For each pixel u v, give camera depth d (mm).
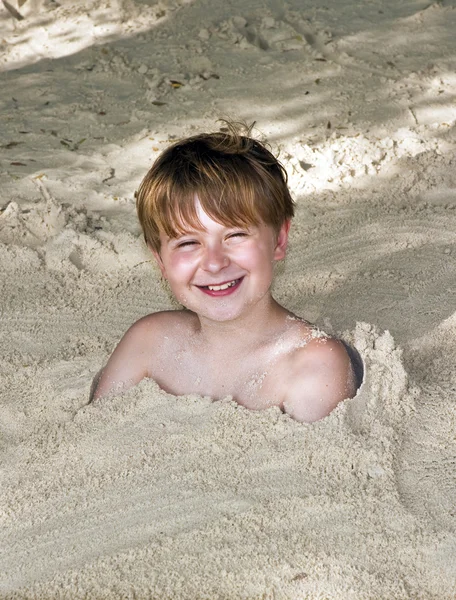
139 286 4047
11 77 6559
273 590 2262
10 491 2623
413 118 5570
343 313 3660
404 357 3221
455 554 2312
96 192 4852
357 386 2857
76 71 6547
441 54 6449
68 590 2320
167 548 2375
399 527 2387
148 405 2775
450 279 3848
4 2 7625
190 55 6625
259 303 2654
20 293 4012
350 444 2557
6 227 4438
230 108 5852
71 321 3803
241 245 2443
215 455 2605
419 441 2705
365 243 4223
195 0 7473
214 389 2791
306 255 4160
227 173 2391
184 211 2395
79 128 5715
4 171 5160
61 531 2475
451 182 4738
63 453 2705
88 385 3135
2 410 3084
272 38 6781
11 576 2375
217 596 2264
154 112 5859
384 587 2248
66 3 7750
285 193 2559
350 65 6355
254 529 2398
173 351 2867
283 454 2568
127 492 2551
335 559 2309
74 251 4230
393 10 7164
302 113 5730
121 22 7312
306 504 2443
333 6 7242
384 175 4855
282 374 2695
